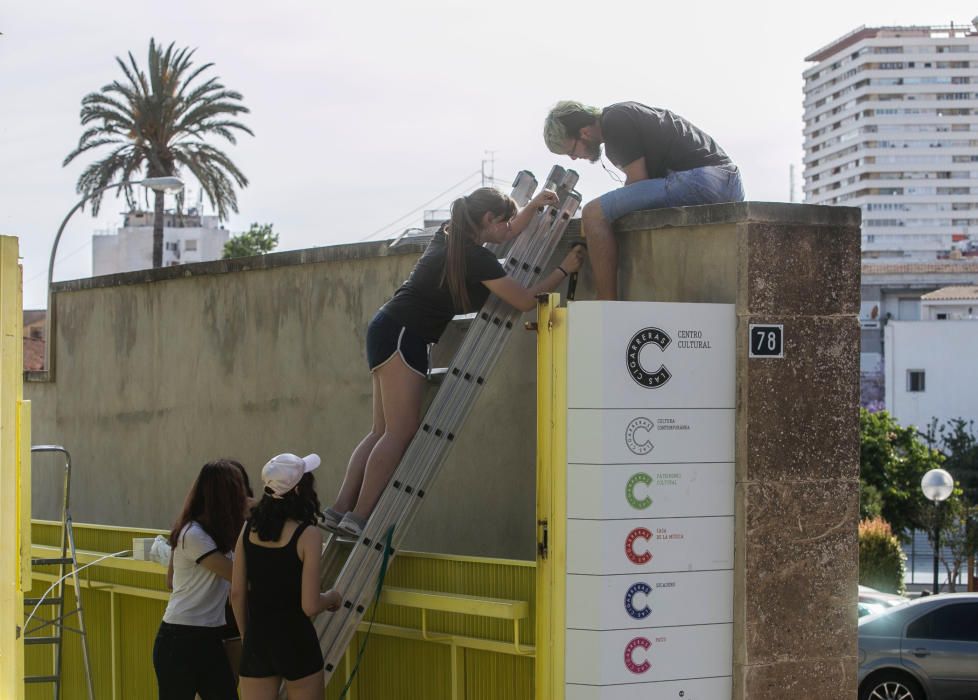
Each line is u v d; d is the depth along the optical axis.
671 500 4.91
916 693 13.44
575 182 5.66
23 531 5.27
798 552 5.07
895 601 17.55
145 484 8.47
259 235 74.94
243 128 41.00
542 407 4.97
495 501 6.07
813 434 5.10
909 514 42.78
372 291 6.77
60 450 7.49
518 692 5.45
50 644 8.16
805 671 5.08
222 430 7.80
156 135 39.91
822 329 5.12
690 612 4.93
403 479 5.41
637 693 4.84
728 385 5.00
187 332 8.10
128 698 7.53
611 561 4.81
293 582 5.14
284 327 7.34
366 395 6.80
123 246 98.19
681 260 5.23
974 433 76.12
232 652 6.30
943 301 99.38
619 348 4.84
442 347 6.31
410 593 5.67
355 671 5.59
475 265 5.25
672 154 5.45
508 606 5.21
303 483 5.26
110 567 7.66
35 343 36.53
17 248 5.24
